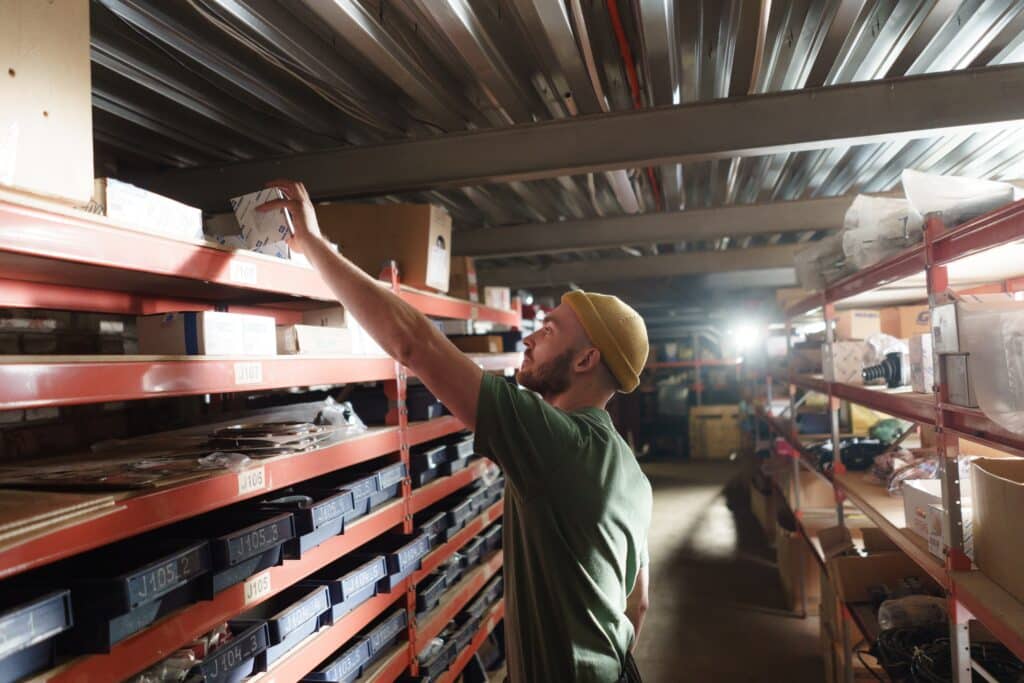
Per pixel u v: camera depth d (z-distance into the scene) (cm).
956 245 179
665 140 255
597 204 429
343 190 284
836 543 337
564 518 128
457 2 198
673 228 421
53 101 109
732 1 218
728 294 821
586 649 128
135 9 190
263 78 242
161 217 137
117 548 138
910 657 221
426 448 275
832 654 328
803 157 364
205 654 145
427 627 241
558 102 283
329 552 181
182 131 282
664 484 877
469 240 459
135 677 127
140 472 135
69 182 112
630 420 1137
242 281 154
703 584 499
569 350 148
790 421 504
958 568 187
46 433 210
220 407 273
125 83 242
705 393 1231
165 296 220
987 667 199
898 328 377
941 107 237
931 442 325
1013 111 232
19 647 95
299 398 265
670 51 229
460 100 274
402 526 230
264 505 172
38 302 178
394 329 129
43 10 108
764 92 262
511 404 125
